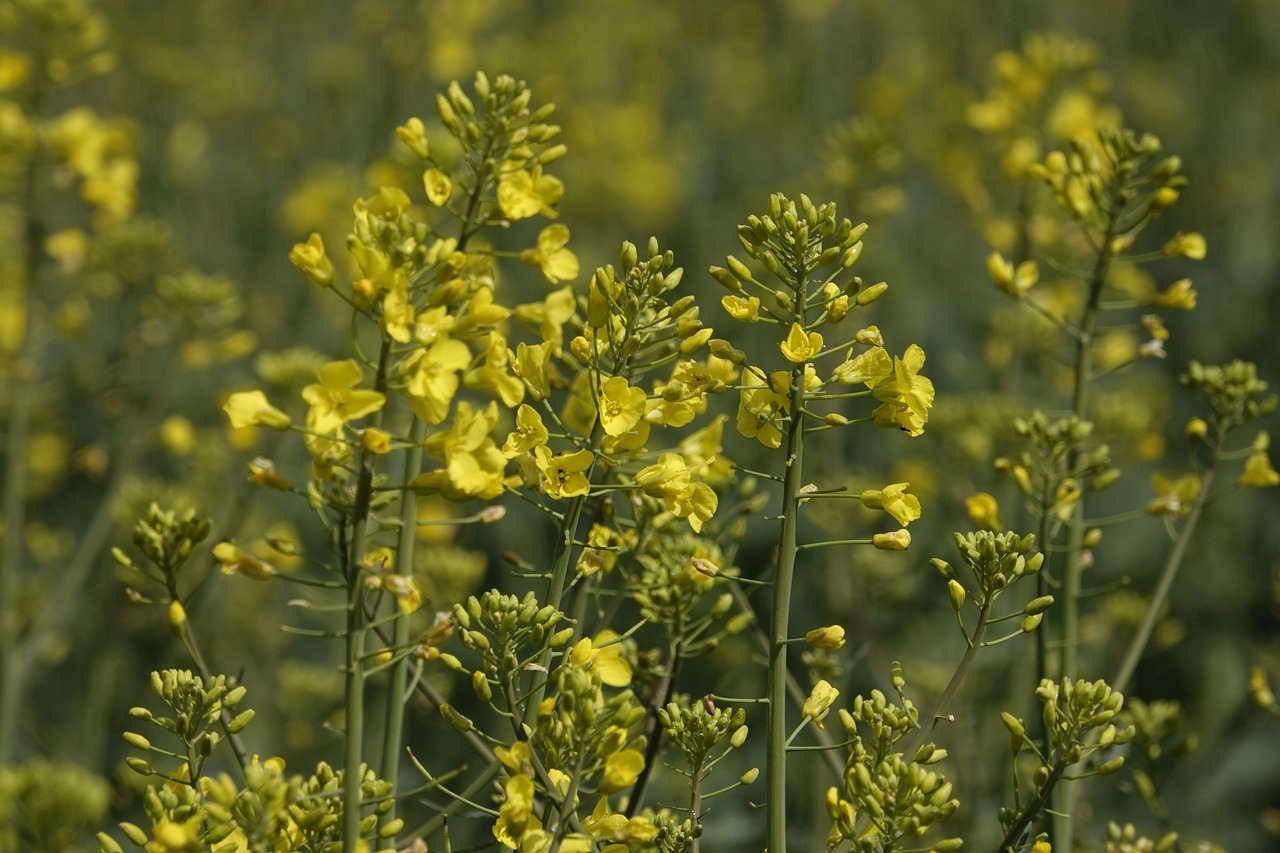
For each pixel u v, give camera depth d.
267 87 16.02
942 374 10.46
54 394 9.31
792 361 3.42
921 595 7.78
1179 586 9.39
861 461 9.38
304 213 12.66
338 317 12.13
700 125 16.95
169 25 17.17
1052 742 3.58
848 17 17.62
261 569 3.15
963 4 18.12
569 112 15.24
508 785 3.06
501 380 3.19
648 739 4.23
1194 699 8.86
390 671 3.76
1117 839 4.59
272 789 2.89
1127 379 10.95
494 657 3.37
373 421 3.20
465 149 3.70
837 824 3.39
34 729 7.54
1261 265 12.43
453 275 3.12
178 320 8.77
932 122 15.09
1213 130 16.03
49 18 7.45
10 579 7.09
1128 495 10.16
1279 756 8.14
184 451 8.62
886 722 3.55
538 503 3.52
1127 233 5.55
